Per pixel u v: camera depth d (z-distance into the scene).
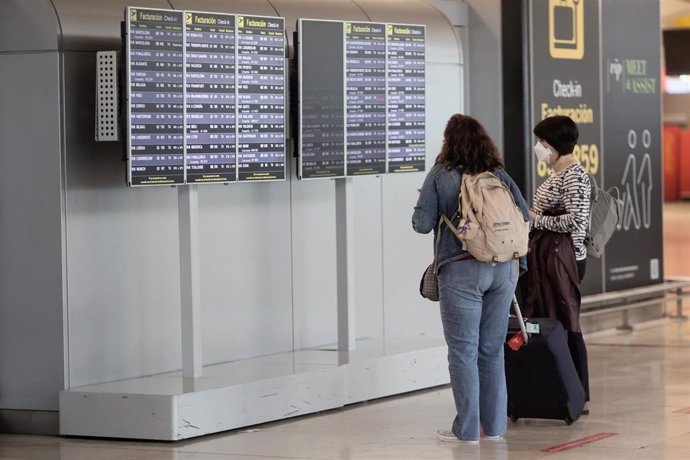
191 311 8.03
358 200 9.86
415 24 9.44
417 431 7.77
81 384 7.92
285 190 9.29
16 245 7.87
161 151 7.73
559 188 7.87
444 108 10.52
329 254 9.66
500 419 7.41
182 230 8.00
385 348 9.34
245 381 7.97
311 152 8.70
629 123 12.37
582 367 8.09
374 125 9.14
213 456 7.14
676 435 7.48
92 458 7.15
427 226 7.15
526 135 10.88
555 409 7.78
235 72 8.16
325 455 7.11
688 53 20.34
